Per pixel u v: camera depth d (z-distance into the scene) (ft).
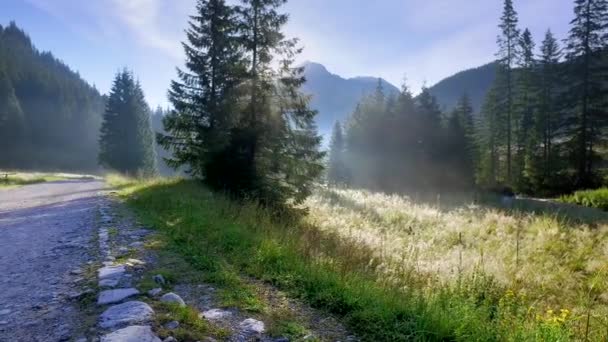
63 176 146.51
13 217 35.60
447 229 40.22
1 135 244.83
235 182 46.55
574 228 37.32
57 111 294.05
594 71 97.45
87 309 12.46
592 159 98.37
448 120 153.69
